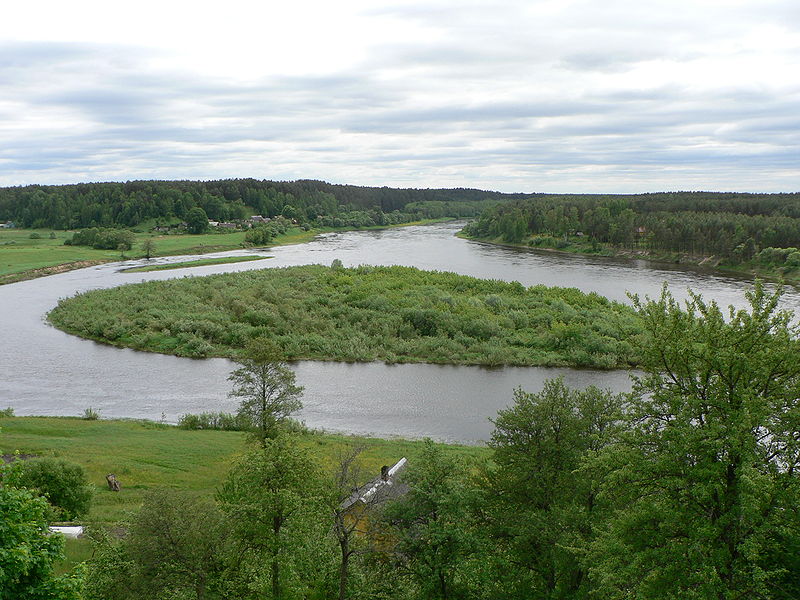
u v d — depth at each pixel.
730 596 16.64
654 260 175.75
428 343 87.62
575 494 28.41
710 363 19.08
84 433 56.69
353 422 63.38
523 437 30.39
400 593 28.27
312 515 27.59
